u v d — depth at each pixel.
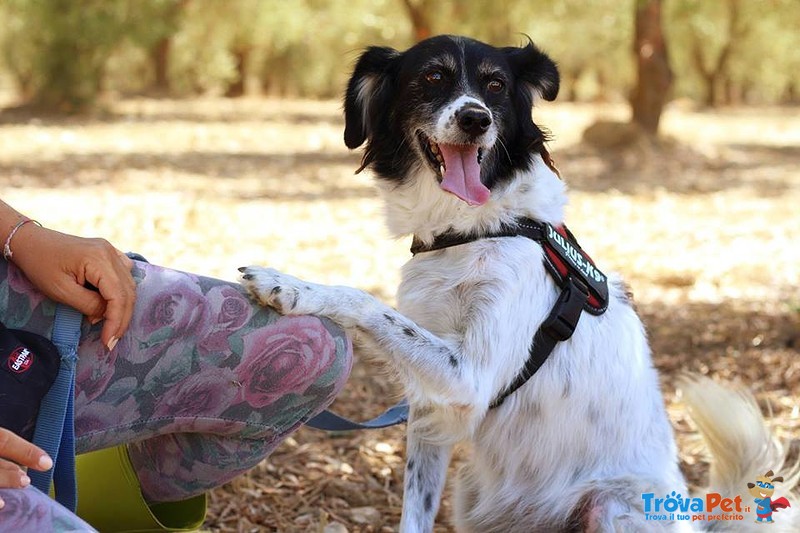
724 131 30.03
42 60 25.55
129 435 2.57
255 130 24.94
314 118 30.75
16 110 25.81
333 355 2.64
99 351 2.45
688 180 16.98
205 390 2.57
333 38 42.41
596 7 27.05
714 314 7.56
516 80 3.97
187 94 42.72
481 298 3.41
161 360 2.50
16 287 2.43
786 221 12.70
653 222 12.41
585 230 11.62
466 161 3.64
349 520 4.07
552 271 3.47
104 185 13.95
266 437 2.72
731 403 3.65
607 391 3.50
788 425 5.14
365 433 5.08
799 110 50.56
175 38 40.88
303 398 2.65
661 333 6.98
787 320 7.25
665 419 3.74
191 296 2.55
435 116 3.72
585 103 50.25
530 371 3.43
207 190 14.05
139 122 25.22
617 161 18.73
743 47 47.62
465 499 3.79
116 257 2.46
